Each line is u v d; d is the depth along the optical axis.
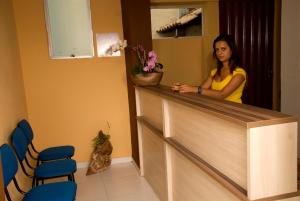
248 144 1.26
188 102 1.85
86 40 3.75
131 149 4.10
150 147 3.11
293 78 3.46
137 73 3.00
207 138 1.75
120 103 3.98
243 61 4.32
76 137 3.91
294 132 1.29
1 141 2.36
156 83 3.02
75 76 3.79
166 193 2.61
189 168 2.09
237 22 4.25
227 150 1.54
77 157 3.95
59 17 3.65
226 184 1.48
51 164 2.74
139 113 3.39
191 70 4.32
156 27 4.40
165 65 4.26
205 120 1.75
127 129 4.06
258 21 4.29
